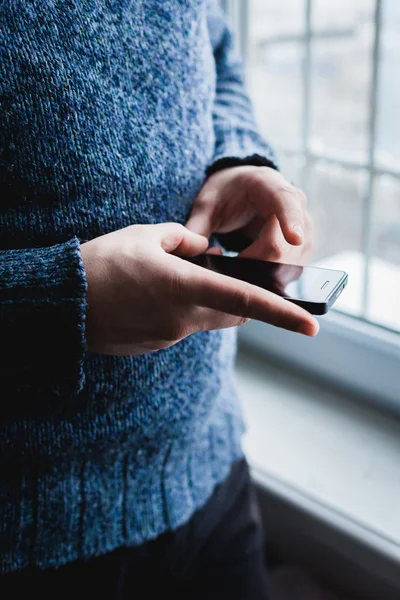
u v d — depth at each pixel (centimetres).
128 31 48
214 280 39
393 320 95
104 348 45
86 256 42
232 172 56
